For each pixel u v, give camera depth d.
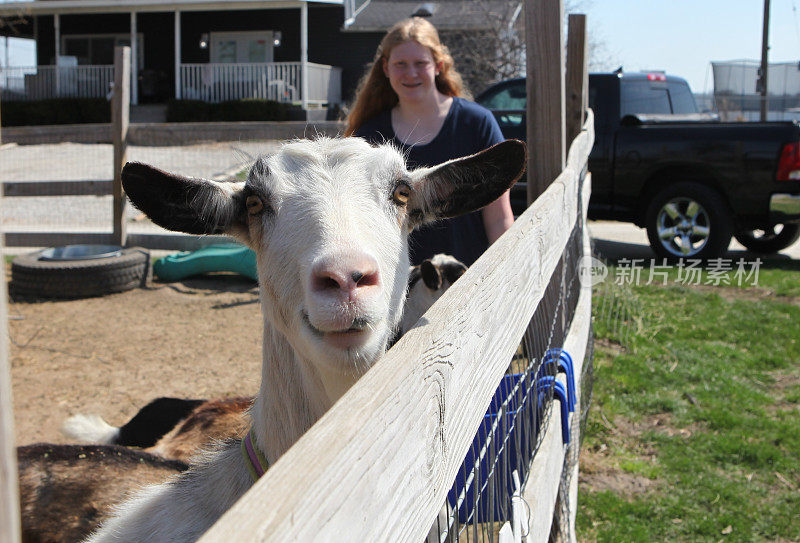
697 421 5.13
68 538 2.77
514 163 2.35
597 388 5.59
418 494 1.10
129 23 28.19
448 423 1.26
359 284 1.85
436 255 3.71
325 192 2.09
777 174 9.15
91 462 3.07
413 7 29.03
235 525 0.69
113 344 6.48
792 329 7.12
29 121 25.62
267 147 8.89
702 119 11.28
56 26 26.84
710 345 6.63
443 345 1.23
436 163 3.72
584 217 5.37
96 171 16.14
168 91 28.17
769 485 4.33
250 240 2.35
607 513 3.98
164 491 2.46
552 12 3.66
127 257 8.32
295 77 25.53
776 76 14.83
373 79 3.81
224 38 27.94
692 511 4.03
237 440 2.54
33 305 7.73
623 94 10.48
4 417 0.48
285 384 2.25
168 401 4.29
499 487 1.99
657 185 10.08
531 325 2.92
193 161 12.97
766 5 20.41
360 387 0.97
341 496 0.82
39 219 11.88
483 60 20.94
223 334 6.82
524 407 2.22
